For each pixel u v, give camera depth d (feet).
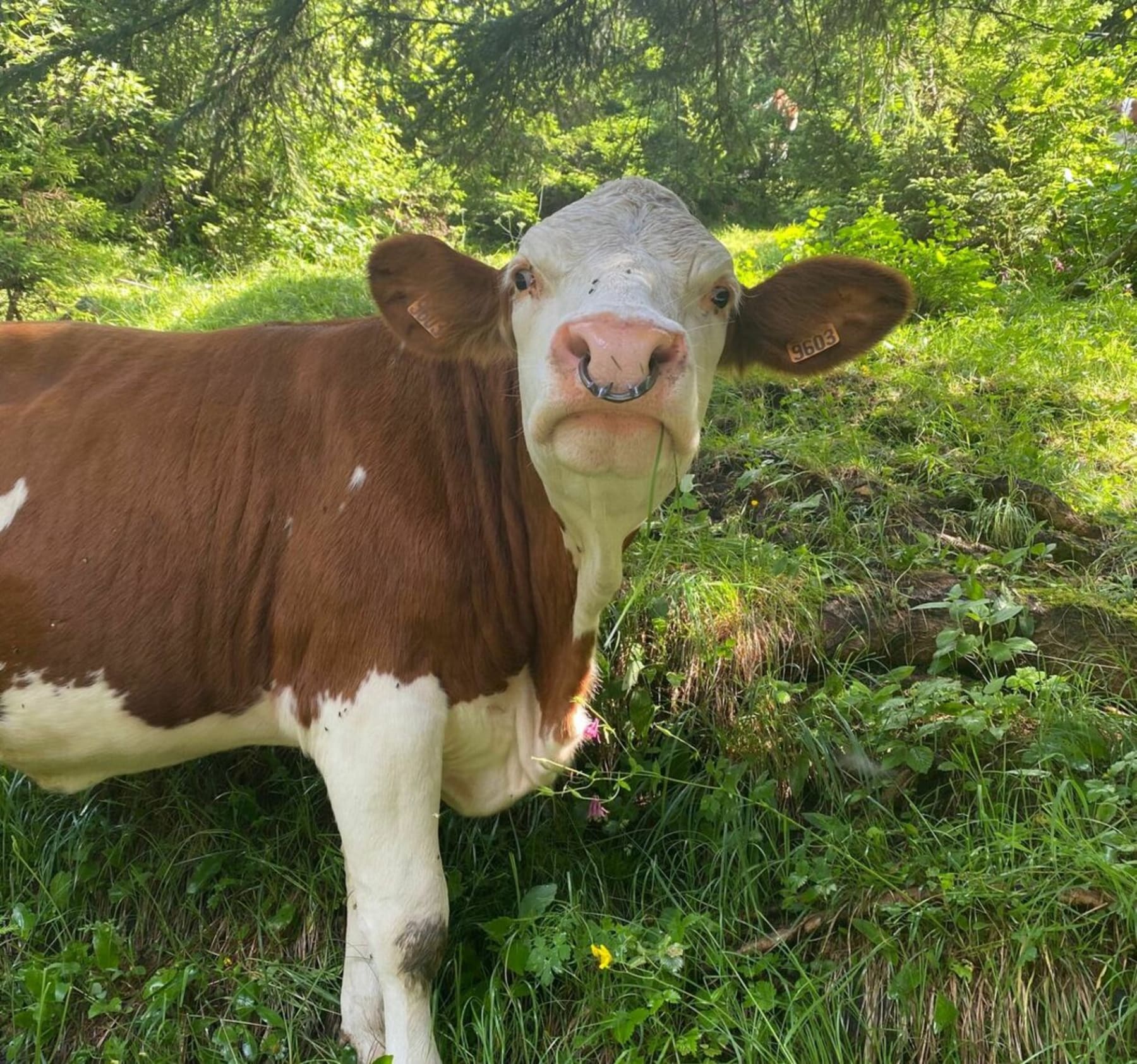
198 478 3.79
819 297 3.61
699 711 4.66
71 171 14.47
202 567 3.74
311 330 4.14
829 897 3.90
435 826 3.59
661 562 5.01
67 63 10.99
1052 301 10.21
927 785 4.34
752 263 11.22
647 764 4.57
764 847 4.27
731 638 4.71
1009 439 6.71
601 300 2.79
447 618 3.60
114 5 10.51
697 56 8.85
